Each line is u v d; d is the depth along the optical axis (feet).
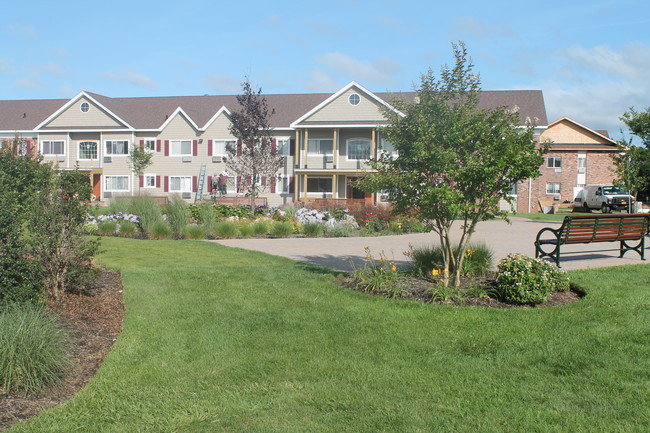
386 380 15.89
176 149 138.92
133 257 40.88
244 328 20.90
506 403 14.21
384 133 26.43
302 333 20.33
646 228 37.01
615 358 17.11
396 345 18.94
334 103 125.29
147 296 25.53
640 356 17.24
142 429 13.05
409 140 25.59
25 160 46.29
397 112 26.96
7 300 19.13
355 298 25.30
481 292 24.75
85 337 19.49
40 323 16.81
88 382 16.01
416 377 16.08
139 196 66.95
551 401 14.29
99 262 37.81
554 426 12.89
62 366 16.17
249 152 100.68
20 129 146.51
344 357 17.85
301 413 13.84
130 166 138.62
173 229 58.23
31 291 20.06
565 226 32.63
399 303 24.12
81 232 25.36
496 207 25.57
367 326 21.07
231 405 14.34
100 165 142.61
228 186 132.87
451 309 23.02
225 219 66.54
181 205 61.05
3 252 20.42
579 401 14.25
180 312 22.98
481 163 23.89
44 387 15.28
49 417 13.61
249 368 16.94
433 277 29.01
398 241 54.19
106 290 26.66
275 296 25.75
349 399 14.62
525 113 129.90
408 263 36.37
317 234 60.80
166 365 17.17
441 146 24.39
